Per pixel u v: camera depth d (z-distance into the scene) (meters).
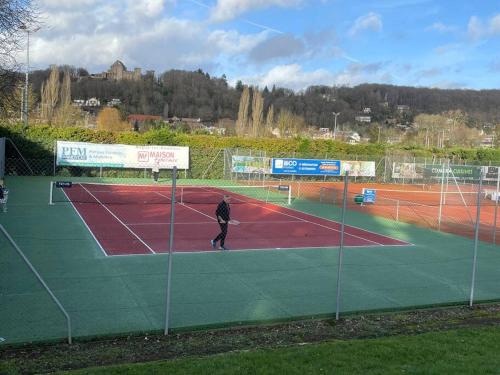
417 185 44.34
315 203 28.42
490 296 11.12
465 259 15.15
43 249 13.88
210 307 9.48
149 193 29.61
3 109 28.38
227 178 39.78
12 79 25.28
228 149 40.22
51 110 61.06
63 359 6.77
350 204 28.80
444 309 10.12
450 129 92.88
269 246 15.73
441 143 88.25
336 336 8.12
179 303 9.65
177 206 24.31
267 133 73.69
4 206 20.06
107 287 10.53
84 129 38.25
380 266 13.71
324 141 49.06
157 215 21.20
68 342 7.46
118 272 11.80
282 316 9.11
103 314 8.82
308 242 16.67
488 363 6.64
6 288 10.12
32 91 60.00
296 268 13.00
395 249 16.22
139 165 37.91
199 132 71.69
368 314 9.54
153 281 11.16
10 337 7.54
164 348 7.32
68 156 36.00
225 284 11.21
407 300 10.55
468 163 49.38
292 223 20.78
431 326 8.84
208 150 40.44
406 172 45.94
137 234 16.72
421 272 13.24
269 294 10.56
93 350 7.18
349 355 6.77
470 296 10.63
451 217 25.19
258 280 11.67
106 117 73.06
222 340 7.78
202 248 14.95
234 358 6.52
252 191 33.25
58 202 23.66
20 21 22.16
